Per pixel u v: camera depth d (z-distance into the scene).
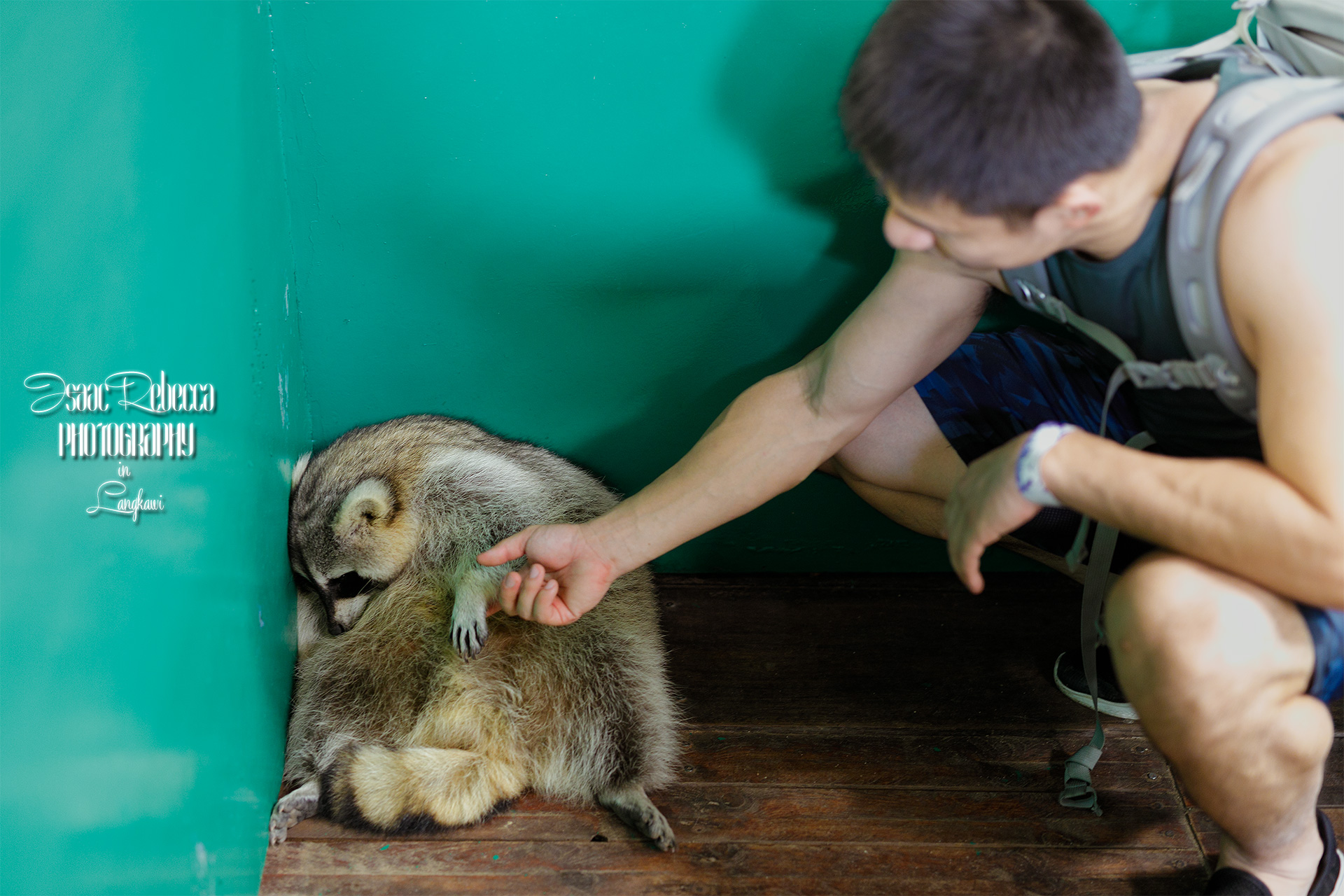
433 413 2.23
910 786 1.89
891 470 1.97
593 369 2.18
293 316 2.06
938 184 1.08
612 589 2.17
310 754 1.96
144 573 1.28
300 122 1.91
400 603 2.20
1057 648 2.20
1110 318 1.32
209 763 1.50
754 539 2.37
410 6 1.82
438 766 1.88
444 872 1.74
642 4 1.83
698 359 2.17
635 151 1.96
